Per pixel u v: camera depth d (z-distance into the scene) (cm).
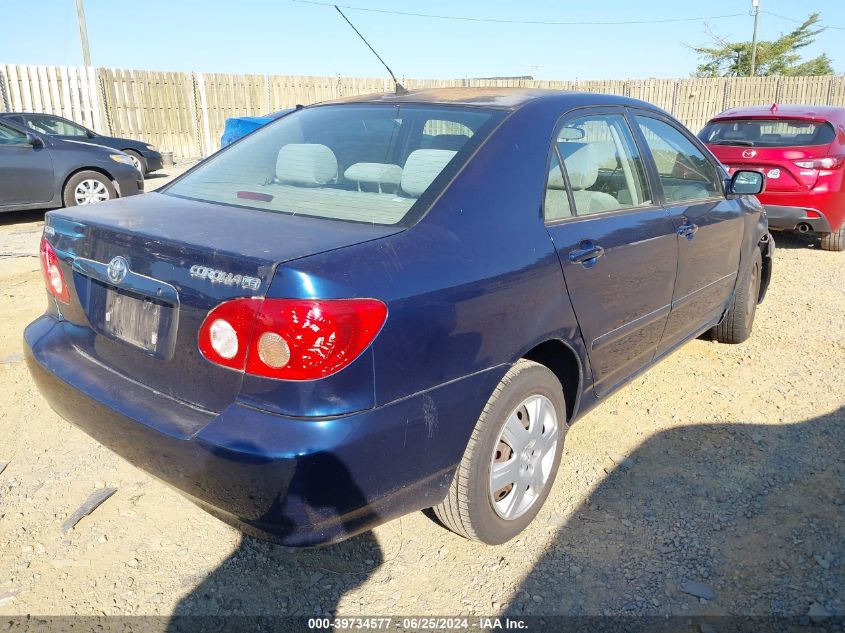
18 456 335
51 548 274
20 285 613
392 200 252
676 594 259
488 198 256
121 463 333
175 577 262
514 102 301
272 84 1889
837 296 633
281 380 199
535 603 254
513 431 267
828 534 293
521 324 256
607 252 300
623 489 324
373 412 208
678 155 394
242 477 201
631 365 351
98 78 1638
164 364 227
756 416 397
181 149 1806
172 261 220
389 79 2031
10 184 891
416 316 216
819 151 750
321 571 269
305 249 210
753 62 3788
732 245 432
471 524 261
